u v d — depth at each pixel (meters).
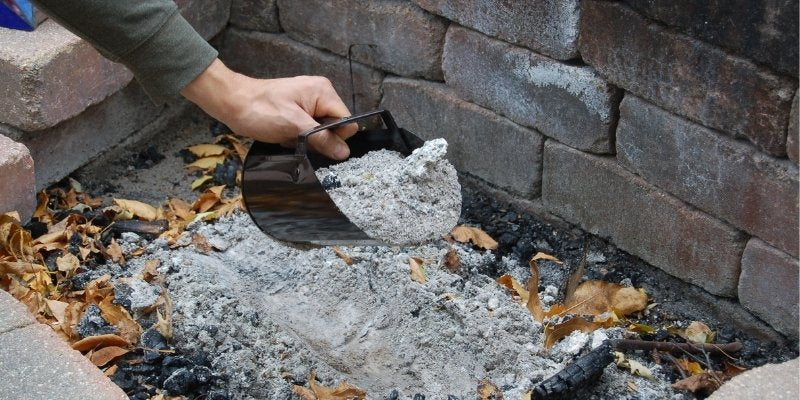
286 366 1.52
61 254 1.73
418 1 1.80
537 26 1.67
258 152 1.40
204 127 2.10
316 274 1.67
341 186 1.40
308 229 1.35
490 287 1.65
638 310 1.64
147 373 1.51
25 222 1.74
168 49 1.31
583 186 1.72
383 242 1.34
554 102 1.70
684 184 1.58
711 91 1.50
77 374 1.37
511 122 1.77
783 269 1.51
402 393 1.50
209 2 2.00
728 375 1.53
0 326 1.43
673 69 1.53
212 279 1.65
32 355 1.39
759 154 1.49
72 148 1.90
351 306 1.63
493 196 1.85
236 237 1.75
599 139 1.67
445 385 1.52
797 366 1.34
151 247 1.73
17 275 1.65
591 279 1.69
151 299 1.61
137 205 1.84
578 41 1.64
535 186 1.79
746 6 1.43
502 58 1.74
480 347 1.54
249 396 1.50
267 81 1.37
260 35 2.04
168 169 2.00
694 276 1.62
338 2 1.90
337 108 1.40
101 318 1.58
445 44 1.81
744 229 1.53
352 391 1.48
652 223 1.64
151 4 1.29
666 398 1.49
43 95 1.77
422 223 1.37
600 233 1.72
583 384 1.46
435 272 1.67
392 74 1.92
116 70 1.88
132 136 2.02
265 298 1.65
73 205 1.87
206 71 1.34
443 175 1.41
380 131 1.46
